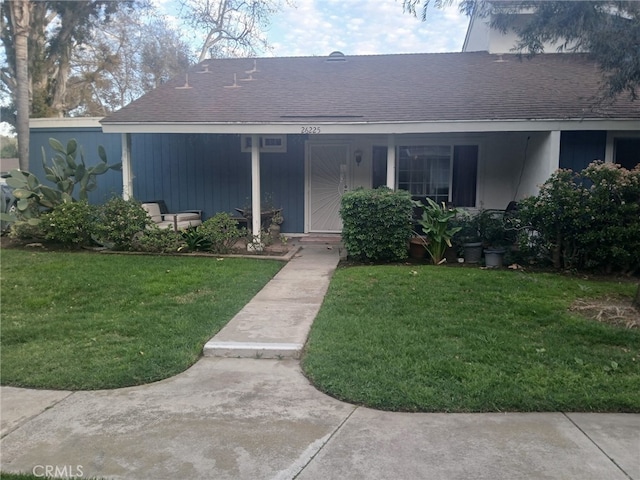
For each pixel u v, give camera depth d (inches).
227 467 121.0
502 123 368.8
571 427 139.3
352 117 390.6
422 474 117.5
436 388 159.6
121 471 119.6
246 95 461.4
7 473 118.6
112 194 458.6
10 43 730.8
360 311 240.8
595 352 188.7
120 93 1072.2
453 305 248.5
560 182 330.0
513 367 175.0
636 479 114.8
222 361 191.3
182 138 498.3
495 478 115.7
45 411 151.6
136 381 171.6
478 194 471.8
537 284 289.1
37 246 419.2
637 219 315.6
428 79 476.1
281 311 246.2
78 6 818.8
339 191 492.4
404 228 362.0
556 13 259.1
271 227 457.7
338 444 131.0
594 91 410.6
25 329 221.1
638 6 249.1
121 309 251.0
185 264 351.3
